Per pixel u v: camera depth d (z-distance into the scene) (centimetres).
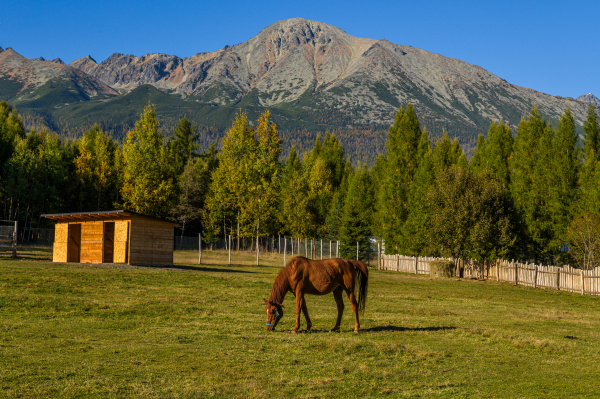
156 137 5616
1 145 7144
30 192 6706
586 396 755
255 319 1426
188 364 888
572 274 2938
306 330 1269
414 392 757
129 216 3050
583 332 1441
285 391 743
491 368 930
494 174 5103
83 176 7381
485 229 3747
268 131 6544
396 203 5222
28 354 915
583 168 4241
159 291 1939
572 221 3884
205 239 7050
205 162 9281
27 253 3825
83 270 2433
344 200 7569
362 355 995
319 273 1239
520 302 2341
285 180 8788
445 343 1153
